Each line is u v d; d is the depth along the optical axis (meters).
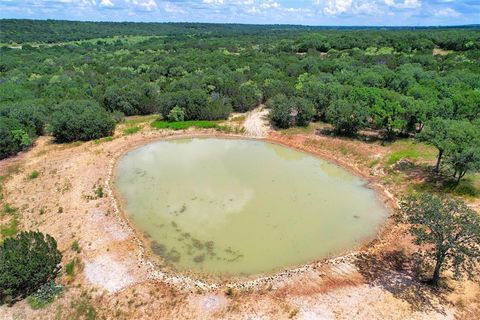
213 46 169.00
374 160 50.12
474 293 25.86
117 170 49.94
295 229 35.53
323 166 51.41
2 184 44.22
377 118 53.69
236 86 82.31
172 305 25.86
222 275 29.17
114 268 29.52
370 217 37.56
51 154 54.47
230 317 24.81
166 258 31.19
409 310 24.75
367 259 30.69
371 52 129.25
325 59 120.12
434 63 100.56
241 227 35.81
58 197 41.22
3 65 114.44
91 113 62.09
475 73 81.44
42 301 26.00
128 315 25.06
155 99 78.56
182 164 52.16
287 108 63.81
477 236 23.44
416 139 48.41
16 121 56.25
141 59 134.50
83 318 24.88
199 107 70.81
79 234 33.97
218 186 44.88
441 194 39.50
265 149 58.41
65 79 95.06
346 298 26.20
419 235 25.38
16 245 26.94
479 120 47.03
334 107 58.94
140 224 36.34
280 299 26.34
